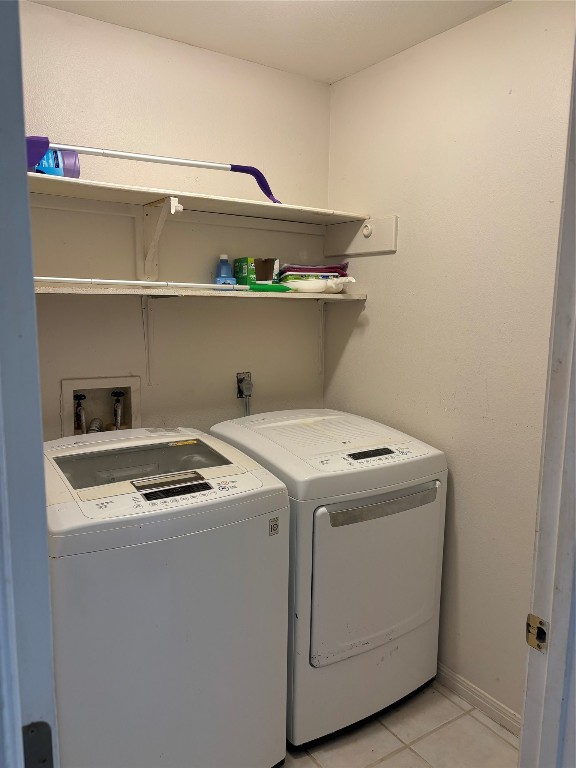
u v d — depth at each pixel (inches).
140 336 83.6
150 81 79.6
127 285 74.2
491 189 72.2
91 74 75.2
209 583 58.4
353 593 71.0
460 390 78.7
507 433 73.3
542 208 66.9
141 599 54.6
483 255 74.0
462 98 74.7
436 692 83.4
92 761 54.3
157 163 75.6
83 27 73.8
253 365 95.3
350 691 73.3
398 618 76.2
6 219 18.9
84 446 69.4
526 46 66.9
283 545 64.1
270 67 89.8
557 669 30.4
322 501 66.9
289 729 70.9
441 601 84.4
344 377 99.2
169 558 55.5
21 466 20.4
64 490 57.2
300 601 67.6
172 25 76.2
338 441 77.4
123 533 52.8
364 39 79.3
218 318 90.6
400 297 86.5
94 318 79.5
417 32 77.0
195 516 56.5
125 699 55.2
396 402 89.0
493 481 75.5
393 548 73.9
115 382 82.1
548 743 31.3
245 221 90.4
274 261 90.0
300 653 68.6
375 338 91.9
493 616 77.0
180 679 58.1
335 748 72.6
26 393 20.1
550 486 30.3
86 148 63.8
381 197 88.4
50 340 76.5
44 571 21.4
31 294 19.7
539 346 68.7
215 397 91.8
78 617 51.7
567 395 29.0
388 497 72.9
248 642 62.5
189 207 81.7
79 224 77.3
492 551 76.4
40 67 71.4
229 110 86.8
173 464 71.9
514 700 75.0
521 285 69.9
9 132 18.5
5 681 21.0
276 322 96.8
